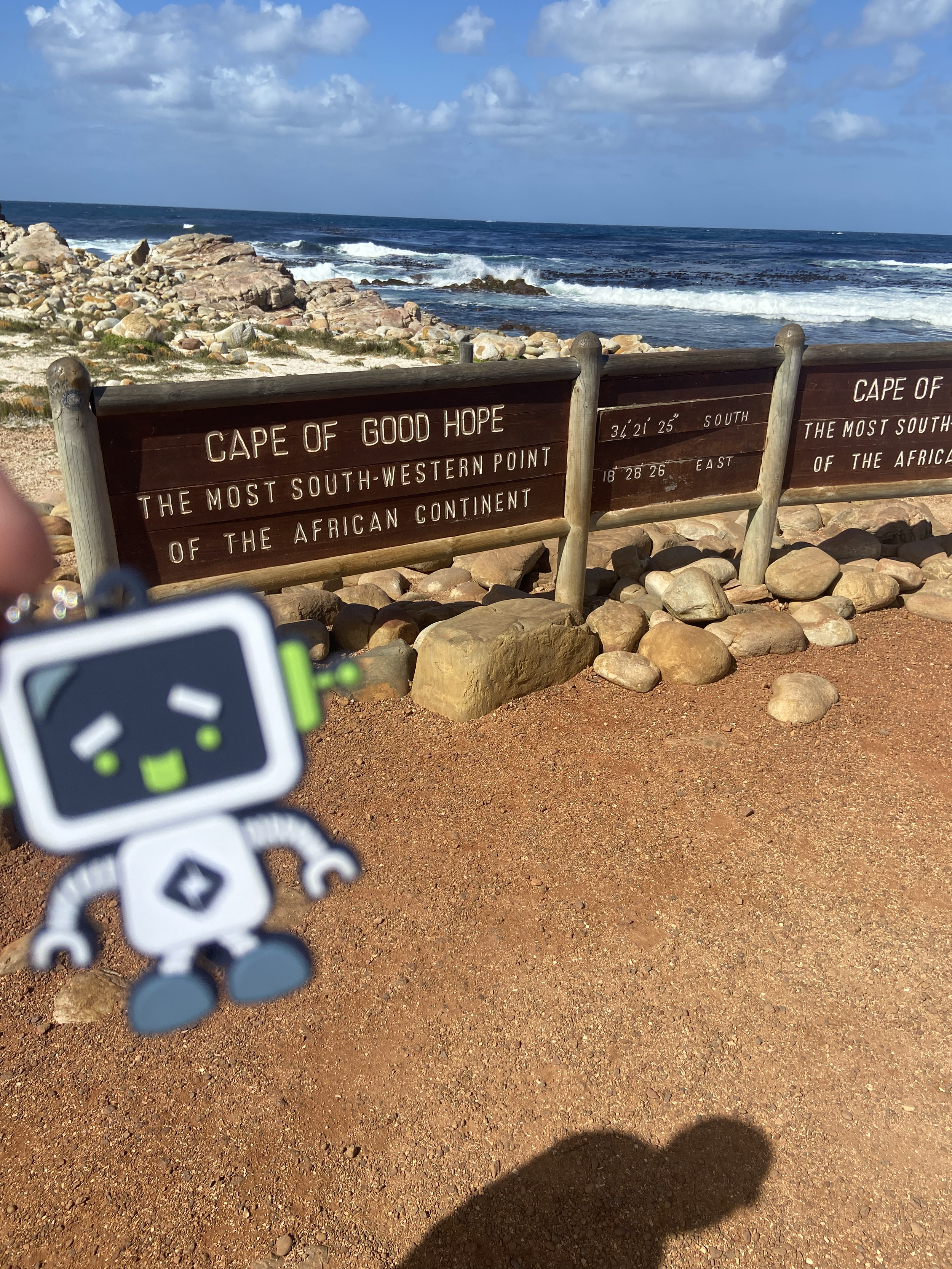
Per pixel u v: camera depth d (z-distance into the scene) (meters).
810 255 78.00
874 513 7.66
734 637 5.11
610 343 22.75
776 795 3.89
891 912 3.26
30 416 11.49
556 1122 2.51
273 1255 2.19
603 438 5.17
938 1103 2.55
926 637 5.38
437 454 4.71
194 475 4.14
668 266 62.16
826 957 3.06
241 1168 2.38
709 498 5.63
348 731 4.38
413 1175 2.37
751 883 3.39
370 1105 2.55
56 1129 2.49
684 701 4.64
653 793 3.91
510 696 4.56
